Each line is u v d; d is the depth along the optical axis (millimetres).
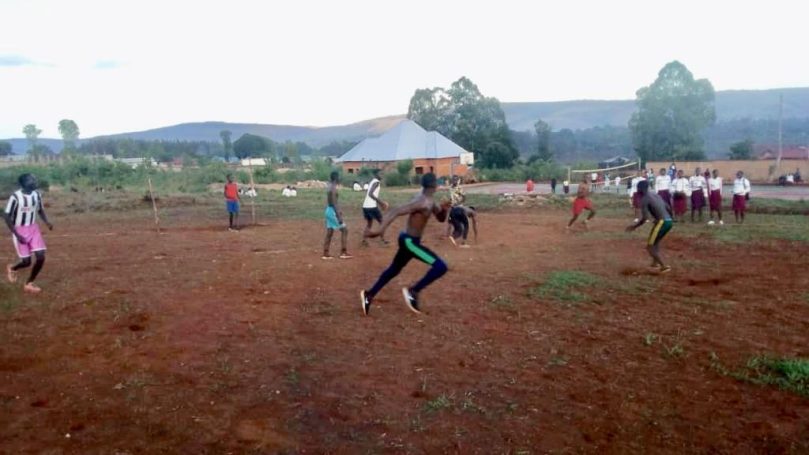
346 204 31688
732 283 9859
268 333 7250
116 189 40000
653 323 7594
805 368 5738
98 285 10008
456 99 79562
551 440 4605
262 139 108188
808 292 9062
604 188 41281
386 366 6137
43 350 6539
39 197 9523
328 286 9953
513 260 12422
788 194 34188
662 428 4781
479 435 4672
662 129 62000
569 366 6133
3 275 10961
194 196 34875
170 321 7707
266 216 25047
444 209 7707
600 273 10859
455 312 8227
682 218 20859
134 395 5352
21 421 4816
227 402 5234
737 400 5273
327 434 4676
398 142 67062
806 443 4504
